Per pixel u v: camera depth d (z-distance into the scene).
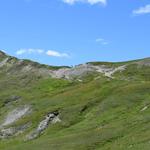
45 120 104.69
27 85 177.50
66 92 129.88
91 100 107.44
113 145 65.94
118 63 174.25
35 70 195.38
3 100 149.25
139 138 65.00
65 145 72.75
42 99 129.62
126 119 80.69
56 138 80.81
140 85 107.44
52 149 72.19
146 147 58.47
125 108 92.75
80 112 102.31
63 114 103.50
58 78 174.00
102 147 67.62
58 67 193.88
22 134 104.06
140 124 73.50
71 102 113.50
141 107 88.25
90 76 165.62
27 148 76.94
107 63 177.12
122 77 142.25
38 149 74.06
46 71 190.88
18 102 140.62
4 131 109.69
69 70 181.50
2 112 134.62
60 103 118.44
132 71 146.62
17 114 123.69
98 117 93.44
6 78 195.75
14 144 98.38
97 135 74.06
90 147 69.25
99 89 119.50
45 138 86.94
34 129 102.75
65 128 96.25
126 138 67.50
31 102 128.50
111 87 116.38
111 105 97.50
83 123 92.62
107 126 79.50
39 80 180.00
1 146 99.00
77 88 134.25
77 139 75.06
